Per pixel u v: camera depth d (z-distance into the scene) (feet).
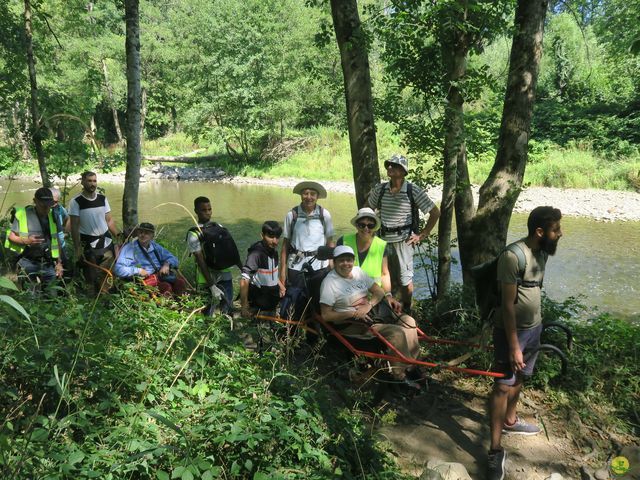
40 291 16.12
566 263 44.57
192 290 20.34
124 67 128.06
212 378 12.40
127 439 9.64
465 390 16.20
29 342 11.24
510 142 20.66
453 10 18.10
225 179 106.52
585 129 93.25
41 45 36.35
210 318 15.19
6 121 30.89
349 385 15.51
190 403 10.98
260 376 12.73
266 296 17.75
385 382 14.55
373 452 11.68
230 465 10.18
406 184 18.60
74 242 20.16
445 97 21.26
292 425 11.12
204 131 111.86
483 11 18.72
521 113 20.45
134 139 27.84
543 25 20.16
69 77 91.97
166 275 19.62
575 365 16.39
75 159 27.04
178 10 122.52
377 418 14.48
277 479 9.41
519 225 58.65
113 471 9.02
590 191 75.41
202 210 19.43
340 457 11.21
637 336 17.65
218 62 104.22
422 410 15.14
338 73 65.87
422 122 21.88
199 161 125.80
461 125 20.29
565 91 104.53
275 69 103.09
